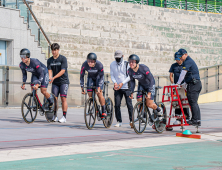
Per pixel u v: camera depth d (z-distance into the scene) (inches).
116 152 294.2
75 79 886.4
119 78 491.5
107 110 486.3
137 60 415.5
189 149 315.6
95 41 1237.7
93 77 473.1
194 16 1701.5
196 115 437.4
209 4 1846.7
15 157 267.3
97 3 1396.4
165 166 242.7
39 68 500.4
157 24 1518.2
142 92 426.9
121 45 1306.6
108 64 1210.6
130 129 477.1
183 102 449.1
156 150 307.6
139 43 1352.1
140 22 1464.1
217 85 1157.7
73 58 1133.7
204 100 1114.7
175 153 294.2
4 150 297.1
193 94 435.5
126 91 491.8
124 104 957.8
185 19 1649.9
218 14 1818.4
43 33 993.5
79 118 614.5
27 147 314.5
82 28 1249.4
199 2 1827.0
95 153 288.4
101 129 469.1
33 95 513.3
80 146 323.0
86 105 457.1
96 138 379.6
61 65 522.0
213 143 353.7
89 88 472.1
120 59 487.2
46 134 403.9
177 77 547.8
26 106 507.5
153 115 439.5
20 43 935.7
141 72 417.1
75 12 1282.0
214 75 1149.7
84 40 1210.0
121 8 1464.1
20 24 935.0
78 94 892.6
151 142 355.9
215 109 868.0
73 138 376.5
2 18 897.5
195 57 1472.7
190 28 1621.6
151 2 1668.3
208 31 1680.6
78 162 251.8
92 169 230.4
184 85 441.7
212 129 484.7
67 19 1238.9
